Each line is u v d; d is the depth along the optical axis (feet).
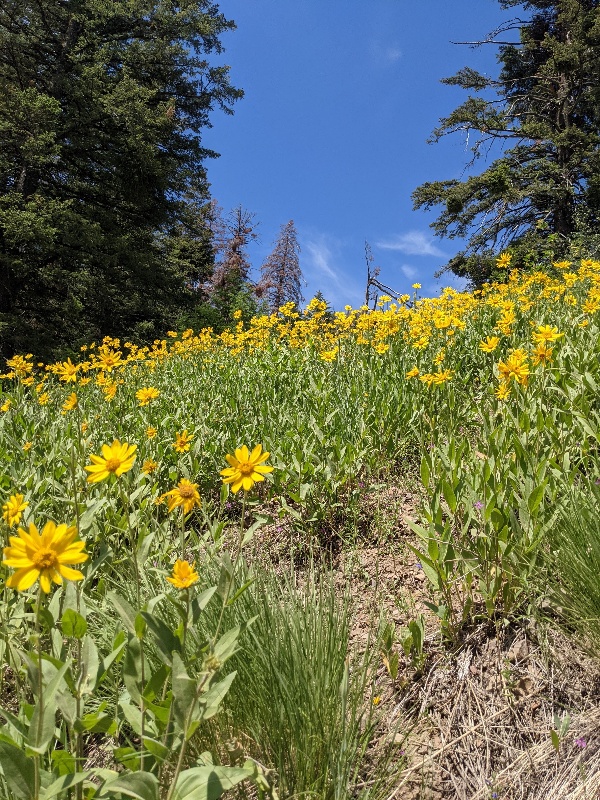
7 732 4.05
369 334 18.48
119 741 5.45
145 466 8.13
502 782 5.08
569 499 6.68
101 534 7.82
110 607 6.64
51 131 51.72
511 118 67.31
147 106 63.46
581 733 5.23
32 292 56.75
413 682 6.07
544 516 6.66
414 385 12.80
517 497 6.75
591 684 5.63
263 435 11.76
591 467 8.32
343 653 5.42
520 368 9.01
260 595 6.13
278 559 8.87
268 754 4.88
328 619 5.76
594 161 60.13
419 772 5.17
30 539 3.19
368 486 10.26
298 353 20.38
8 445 13.39
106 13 58.39
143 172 57.67
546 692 5.69
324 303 22.97
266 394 15.44
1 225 47.37
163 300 61.82
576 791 4.82
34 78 56.65
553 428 8.82
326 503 9.75
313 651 5.32
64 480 10.61
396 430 11.58
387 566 8.20
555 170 62.08
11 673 6.29
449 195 65.05
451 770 5.23
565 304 17.63
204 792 3.60
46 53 60.64
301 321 23.06
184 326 68.64
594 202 58.39
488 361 14.58
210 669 3.61
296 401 14.79
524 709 5.60
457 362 14.74
